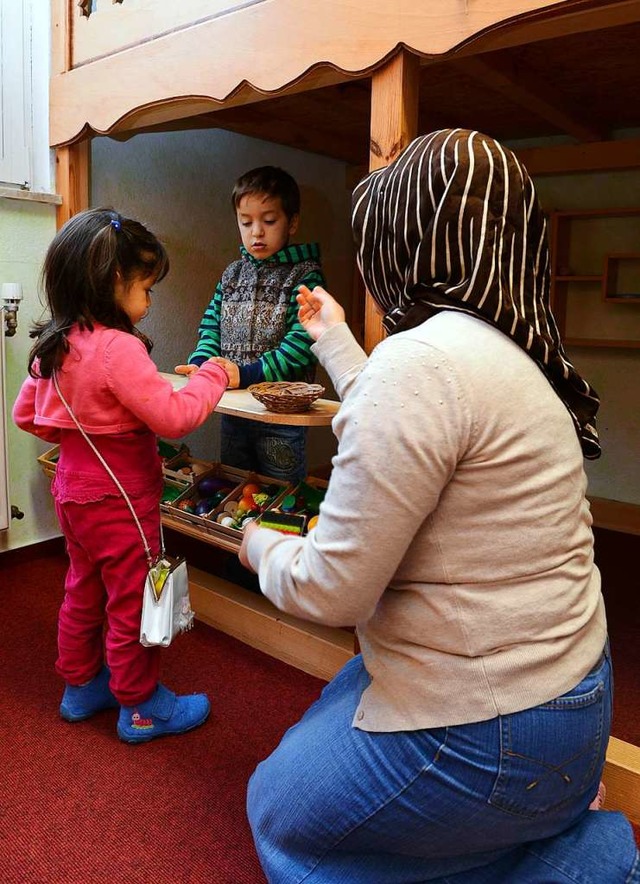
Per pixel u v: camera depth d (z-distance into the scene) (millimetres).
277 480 1967
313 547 819
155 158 2609
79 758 1423
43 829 1232
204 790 1342
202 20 1717
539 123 2918
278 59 1560
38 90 2229
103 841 1211
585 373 3199
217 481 2016
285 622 1812
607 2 1122
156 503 1430
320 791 915
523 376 798
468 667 807
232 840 1224
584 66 2133
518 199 819
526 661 801
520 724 803
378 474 749
